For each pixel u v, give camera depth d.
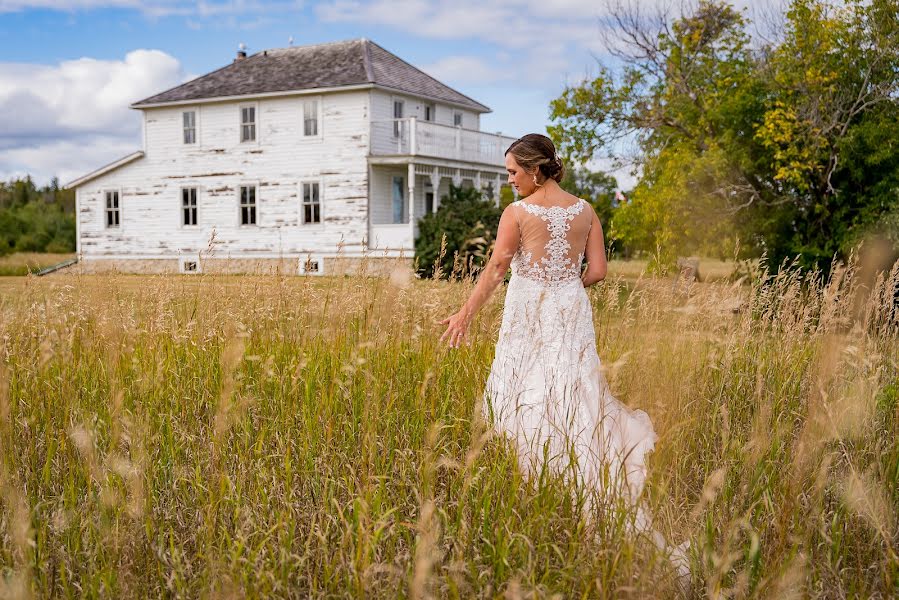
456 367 4.05
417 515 2.77
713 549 2.51
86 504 2.75
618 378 3.73
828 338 4.41
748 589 2.42
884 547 2.77
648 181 15.04
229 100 24.19
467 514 2.78
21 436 3.29
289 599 2.35
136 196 25.77
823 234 13.07
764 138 12.99
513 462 2.84
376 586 2.38
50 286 4.70
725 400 3.88
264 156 24.02
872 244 11.52
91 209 26.39
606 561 2.35
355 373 3.67
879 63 12.41
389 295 4.11
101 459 3.07
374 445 3.01
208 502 2.76
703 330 4.61
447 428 3.43
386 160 22.34
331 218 23.23
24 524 2.29
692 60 14.72
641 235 14.08
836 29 12.25
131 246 25.91
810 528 2.59
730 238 13.04
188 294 4.65
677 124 14.76
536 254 3.48
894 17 12.20
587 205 3.61
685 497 3.01
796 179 12.20
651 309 4.74
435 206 23.19
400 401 3.66
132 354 4.20
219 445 2.79
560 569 2.45
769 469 3.09
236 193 24.44
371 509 2.67
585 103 15.38
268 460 3.17
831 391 3.66
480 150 25.84
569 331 3.45
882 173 12.52
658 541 2.65
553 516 2.63
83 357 4.24
